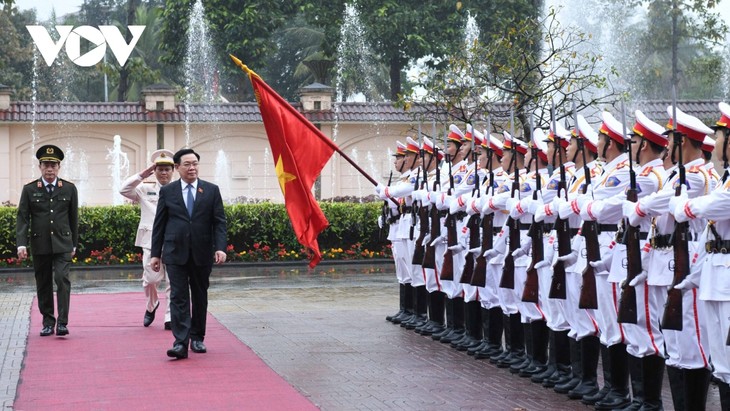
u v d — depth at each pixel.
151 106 27.28
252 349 10.30
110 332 11.48
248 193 27.98
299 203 11.19
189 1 34.47
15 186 26.75
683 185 6.71
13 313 13.12
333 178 28.08
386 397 8.07
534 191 8.66
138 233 11.88
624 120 7.25
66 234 11.20
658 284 7.00
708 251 6.48
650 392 7.32
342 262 21.23
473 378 8.89
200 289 10.15
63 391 8.29
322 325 12.02
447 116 19.12
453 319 10.63
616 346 7.67
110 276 18.84
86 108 26.97
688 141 7.11
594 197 7.67
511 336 9.40
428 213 10.91
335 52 35.34
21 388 8.42
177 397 8.05
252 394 8.16
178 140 27.66
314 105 27.86
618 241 7.36
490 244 9.53
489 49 17.58
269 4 34.41
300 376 8.91
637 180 7.36
